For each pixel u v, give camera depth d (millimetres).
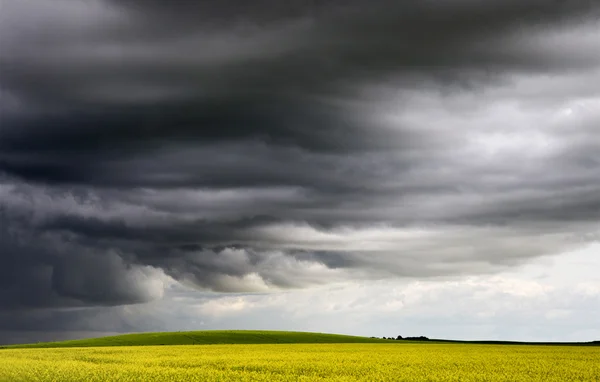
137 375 36000
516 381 34406
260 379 34094
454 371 39688
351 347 77875
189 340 100625
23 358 52844
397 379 34625
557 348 78562
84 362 46281
